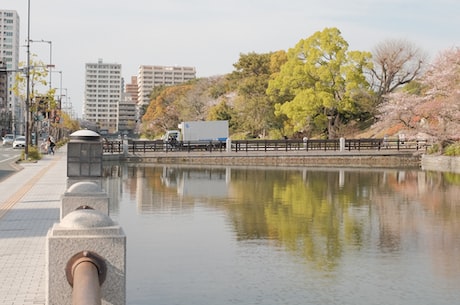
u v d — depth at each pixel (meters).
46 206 20.78
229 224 22.16
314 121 76.94
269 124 85.06
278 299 12.85
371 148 65.06
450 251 17.72
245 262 16.03
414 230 21.23
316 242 18.91
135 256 16.56
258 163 63.94
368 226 22.02
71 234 5.48
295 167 58.00
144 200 29.34
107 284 5.46
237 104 89.56
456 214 25.14
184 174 47.25
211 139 77.94
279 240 19.20
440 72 57.81
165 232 20.36
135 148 65.94
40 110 76.12
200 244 18.33
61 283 5.39
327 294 13.24
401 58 81.50
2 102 162.62
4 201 22.17
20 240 14.38
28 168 41.44
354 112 76.50
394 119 59.91
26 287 10.09
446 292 13.52
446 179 43.34
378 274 15.05
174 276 14.48
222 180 41.50
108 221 5.70
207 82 121.19
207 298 12.79
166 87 165.88
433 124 59.50
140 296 12.84
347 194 32.75
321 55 74.25
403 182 40.53
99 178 18.19
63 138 119.75
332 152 63.53
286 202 28.94
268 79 89.31
